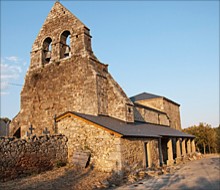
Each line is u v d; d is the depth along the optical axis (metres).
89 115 16.98
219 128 38.62
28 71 21.98
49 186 10.83
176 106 40.12
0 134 27.12
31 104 20.97
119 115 18.94
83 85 18.86
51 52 21.22
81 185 11.16
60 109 19.44
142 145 16.33
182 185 11.05
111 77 20.41
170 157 21.86
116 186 11.43
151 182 12.12
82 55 19.44
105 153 14.26
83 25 19.95
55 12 21.88
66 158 15.68
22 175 12.54
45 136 14.56
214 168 16.95
